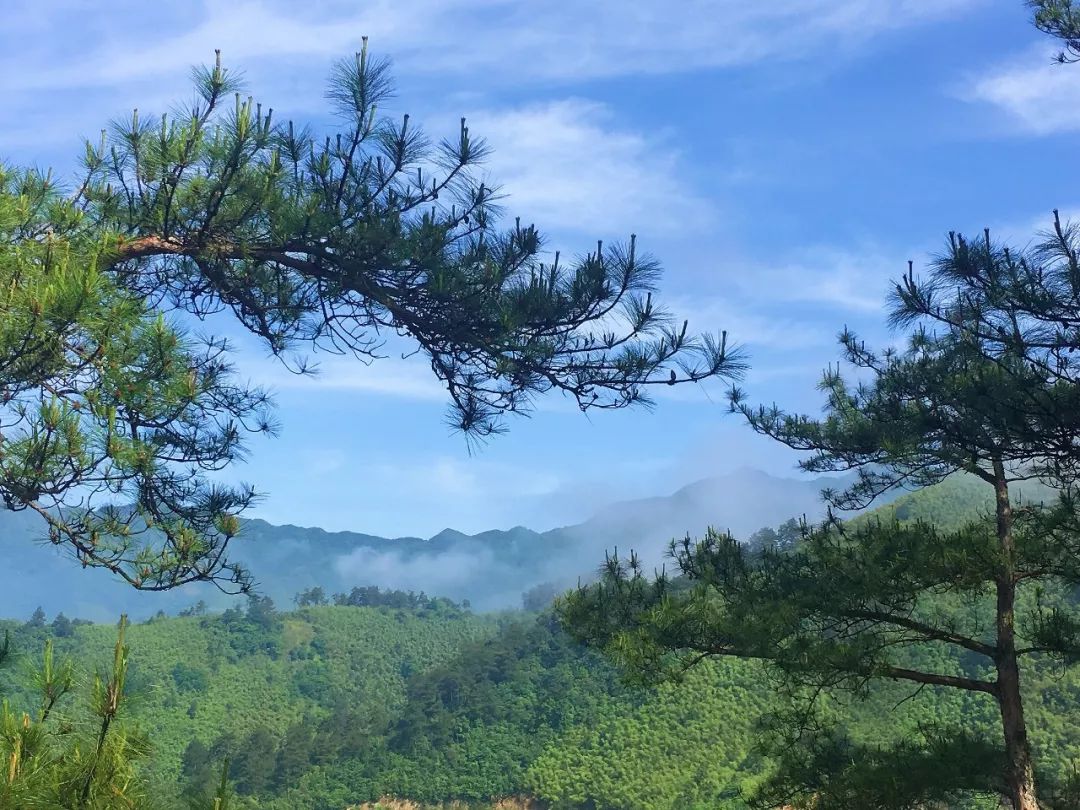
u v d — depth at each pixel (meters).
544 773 102.44
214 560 6.61
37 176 6.57
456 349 7.57
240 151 6.55
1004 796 10.46
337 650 187.88
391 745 119.56
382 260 6.91
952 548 9.83
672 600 10.66
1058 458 9.02
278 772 115.19
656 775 89.75
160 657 164.25
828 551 10.95
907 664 69.88
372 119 6.85
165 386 5.89
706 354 7.32
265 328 7.60
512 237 7.09
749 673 96.69
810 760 11.27
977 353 8.78
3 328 5.12
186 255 7.15
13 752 3.57
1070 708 57.91
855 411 11.72
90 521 6.09
